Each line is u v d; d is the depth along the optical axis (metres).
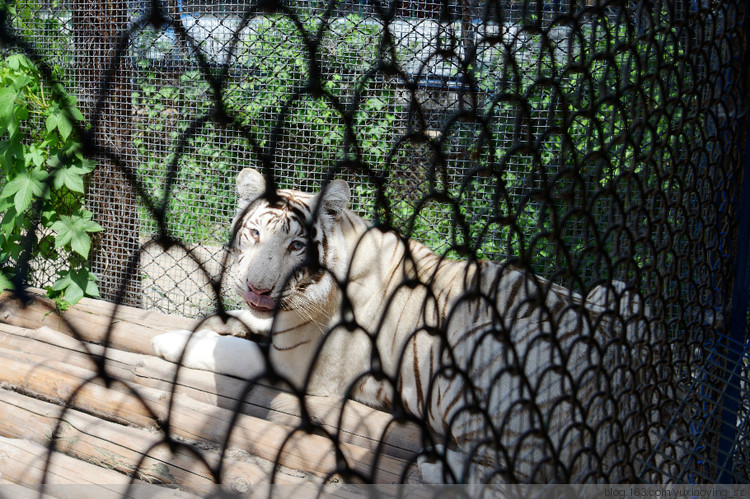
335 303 3.16
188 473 2.29
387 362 3.10
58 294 4.20
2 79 2.16
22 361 3.19
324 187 0.90
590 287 1.44
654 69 1.55
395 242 3.25
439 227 3.92
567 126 1.27
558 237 1.30
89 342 3.74
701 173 2.25
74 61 2.94
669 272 1.84
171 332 3.57
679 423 2.17
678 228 1.87
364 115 4.23
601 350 1.51
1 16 0.80
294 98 0.84
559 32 1.41
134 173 0.84
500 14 1.09
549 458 1.37
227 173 4.29
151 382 3.25
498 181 1.14
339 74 4.21
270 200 0.85
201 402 2.96
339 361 3.18
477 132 1.11
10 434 2.56
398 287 0.99
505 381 2.07
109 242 4.28
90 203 4.19
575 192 1.35
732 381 2.49
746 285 2.60
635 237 1.59
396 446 2.76
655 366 1.83
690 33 1.71
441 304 2.93
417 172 2.35
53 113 2.72
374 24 3.92
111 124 2.99
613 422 1.61
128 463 2.35
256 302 2.95
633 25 1.63
